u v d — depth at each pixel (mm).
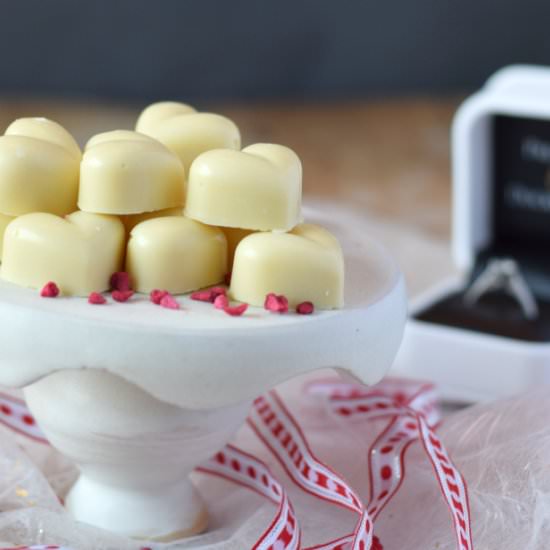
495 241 836
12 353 499
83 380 524
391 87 1526
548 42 1493
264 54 1478
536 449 580
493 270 792
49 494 578
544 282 809
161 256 514
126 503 562
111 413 529
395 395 673
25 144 523
